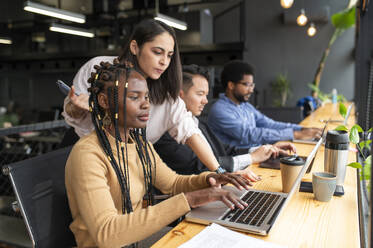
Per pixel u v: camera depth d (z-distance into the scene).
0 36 8.20
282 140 2.16
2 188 2.29
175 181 1.16
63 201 1.08
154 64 1.33
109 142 0.93
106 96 0.90
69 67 9.07
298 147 1.92
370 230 0.55
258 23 9.07
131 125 0.92
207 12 8.47
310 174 1.27
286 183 1.09
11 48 9.63
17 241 1.26
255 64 9.16
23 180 0.98
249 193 1.08
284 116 3.82
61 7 8.01
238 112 2.37
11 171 0.95
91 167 0.85
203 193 0.92
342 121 3.04
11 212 1.59
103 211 0.82
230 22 9.33
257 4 9.04
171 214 0.84
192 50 7.84
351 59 8.41
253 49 9.14
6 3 7.71
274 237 0.79
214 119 2.35
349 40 8.40
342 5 8.38
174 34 1.38
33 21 8.57
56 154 1.12
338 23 6.25
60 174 1.10
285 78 8.85
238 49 7.55
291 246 0.75
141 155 1.04
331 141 1.16
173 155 1.56
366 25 2.46
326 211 0.95
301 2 8.62
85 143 0.90
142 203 1.19
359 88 2.47
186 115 1.51
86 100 1.31
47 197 1.03
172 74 1.42
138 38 1.33
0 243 1.25
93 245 0.93
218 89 4.75
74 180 0.85
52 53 8.52
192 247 0.74
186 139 1.48
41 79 9.37
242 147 2.29
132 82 0.89
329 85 8.62
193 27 8.09
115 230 0.80
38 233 0.98
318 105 4.81
